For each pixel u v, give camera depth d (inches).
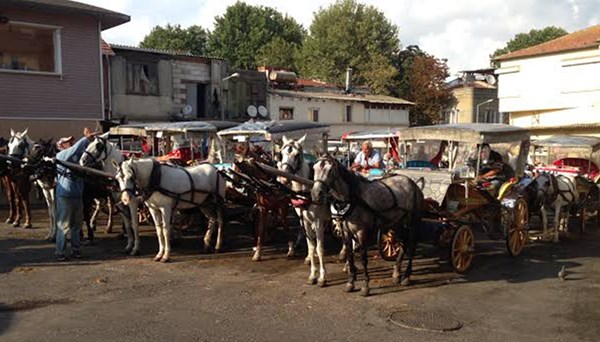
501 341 255.8
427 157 433.7
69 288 332.8
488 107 1961.1
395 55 2213.3
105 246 458.9
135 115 1060.5
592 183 580.4
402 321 280.7
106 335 255.6
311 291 333.1
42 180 462.3
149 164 390.0
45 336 253.3
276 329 266.7
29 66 788.0
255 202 433.1
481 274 382.3
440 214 375.9
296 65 2252.7
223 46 2476.6
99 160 422.0
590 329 272.5
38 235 499.8
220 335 257.8
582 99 1080.2
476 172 395.5
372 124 1596.9
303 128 495.5
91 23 836.0
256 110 1234.0
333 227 426.3
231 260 414.3
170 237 453.1
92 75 842.2
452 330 269.0
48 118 796.6
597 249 478.0
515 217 440.1
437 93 1990.7
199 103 1204.5
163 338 252.8
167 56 1109.7
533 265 411.5
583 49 1066.7
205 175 426.0
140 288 334.6
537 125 1155.9
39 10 772.6
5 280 349.1
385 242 414.0
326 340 253.3
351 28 2123.5
